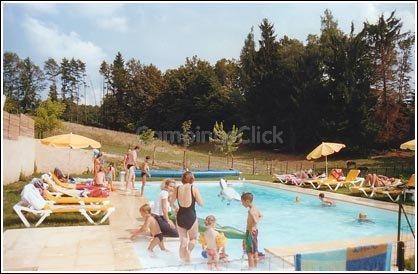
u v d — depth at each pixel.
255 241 6.45
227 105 54.91
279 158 39.50
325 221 12.05
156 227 7.41
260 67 44.81
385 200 14.39
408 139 35.88
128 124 61.22
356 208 13.74
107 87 68.50
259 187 20.27
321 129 38.75
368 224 11.50
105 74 69.12
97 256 6.79
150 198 14.94
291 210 13.91
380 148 37.25
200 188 19.86
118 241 7.81
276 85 43.19
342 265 5.67
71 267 6.15
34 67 59.25
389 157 35.03
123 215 10.52
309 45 42.59
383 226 11.21
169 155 37.88
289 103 42.09
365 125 35.56
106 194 10.87
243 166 32.38
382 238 7.99
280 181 21.25
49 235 8.09
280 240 9.77
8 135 14.40
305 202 15.61
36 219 9.38
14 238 7.79
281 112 43.44
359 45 37.28
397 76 37.84
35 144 19.84
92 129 46.31
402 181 16.80
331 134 37.97
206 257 7.15
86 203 9.91
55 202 9.72
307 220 12.20
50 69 64.69
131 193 15.23
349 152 37.41
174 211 9.22
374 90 38.09
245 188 20.14
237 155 42.16
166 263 6.76
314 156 19.59
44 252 6.94
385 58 37.72
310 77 40.03
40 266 6.16
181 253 6.86
